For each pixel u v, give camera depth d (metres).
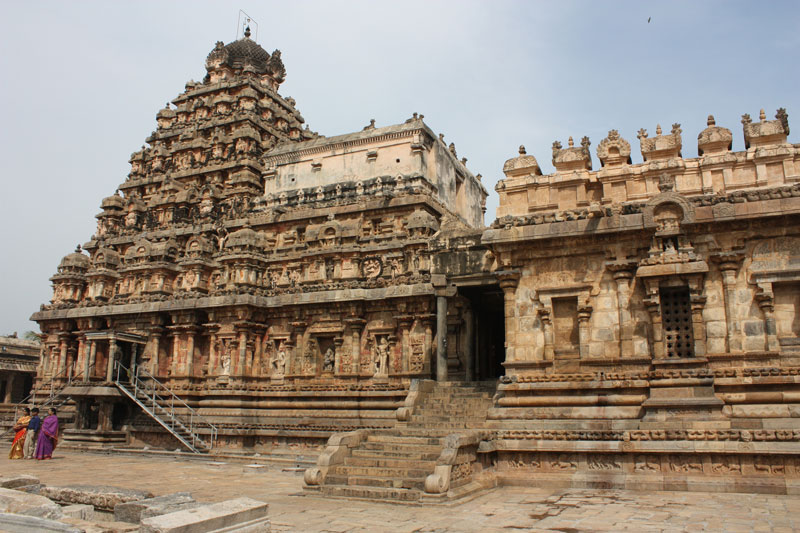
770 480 19.47
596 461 21.53
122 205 60.88
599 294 24.80
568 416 23.64
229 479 25.47
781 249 22.86
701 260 23.17
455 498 18.48
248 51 67.69
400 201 43.53
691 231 23.77
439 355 30.59
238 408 39.84
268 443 37.28
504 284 26.09
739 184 24.77
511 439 22.70
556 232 24.95
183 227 53.22
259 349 41.66
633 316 24.05
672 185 24.30
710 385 22.05
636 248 24.33
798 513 16.14
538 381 24.66
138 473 27.39
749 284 23.02
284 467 29.08
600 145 26.81
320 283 40.19
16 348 68.56
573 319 25.33
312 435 35.97
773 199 22.70
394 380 36.81
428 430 23.59
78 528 10.77
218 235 49.00
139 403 39.69
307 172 49.75
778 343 22.39
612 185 26.33
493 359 35.50
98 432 39.91
